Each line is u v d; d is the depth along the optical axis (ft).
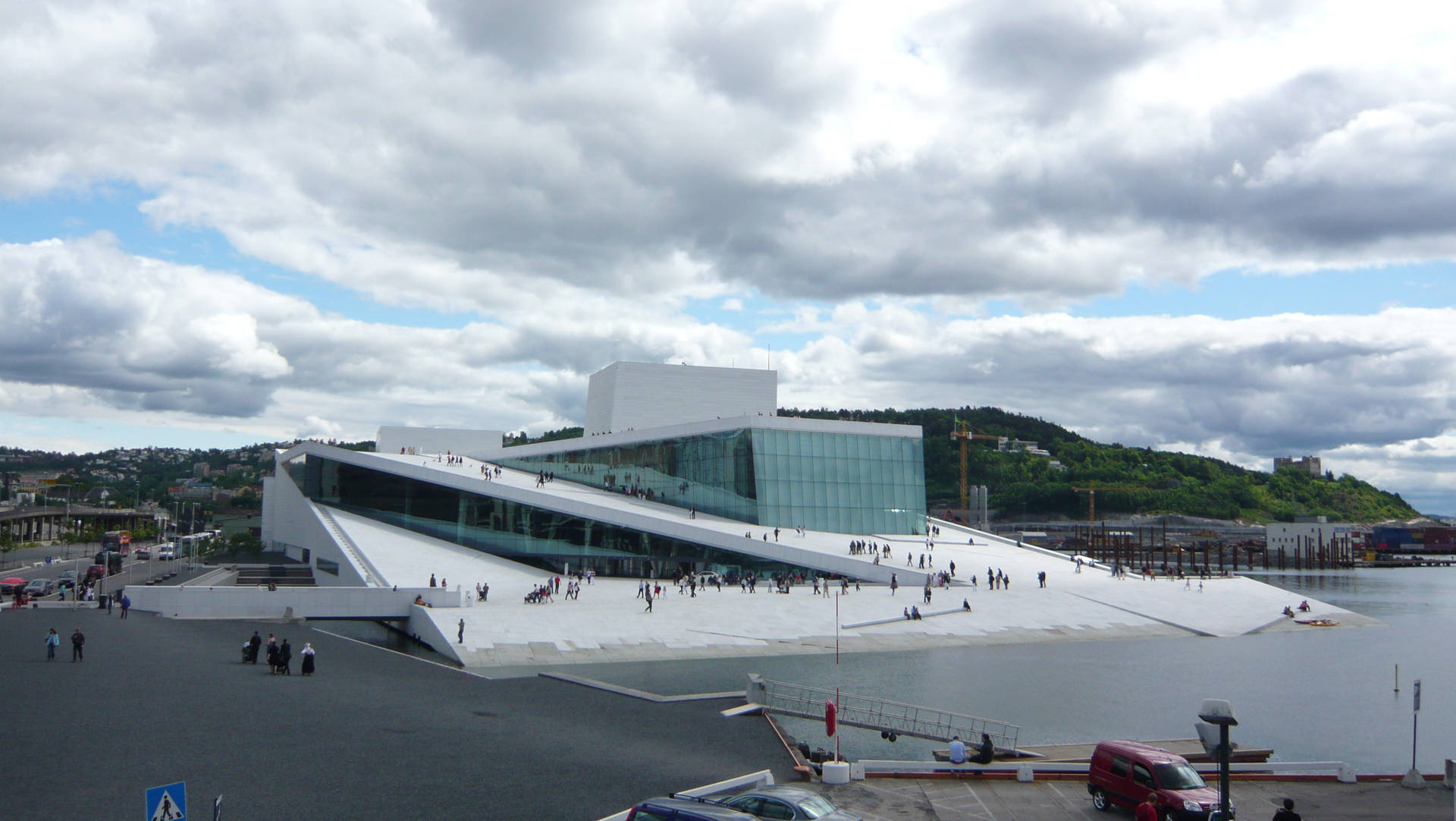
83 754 69.62
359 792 62.69
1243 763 84.89
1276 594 215.72
